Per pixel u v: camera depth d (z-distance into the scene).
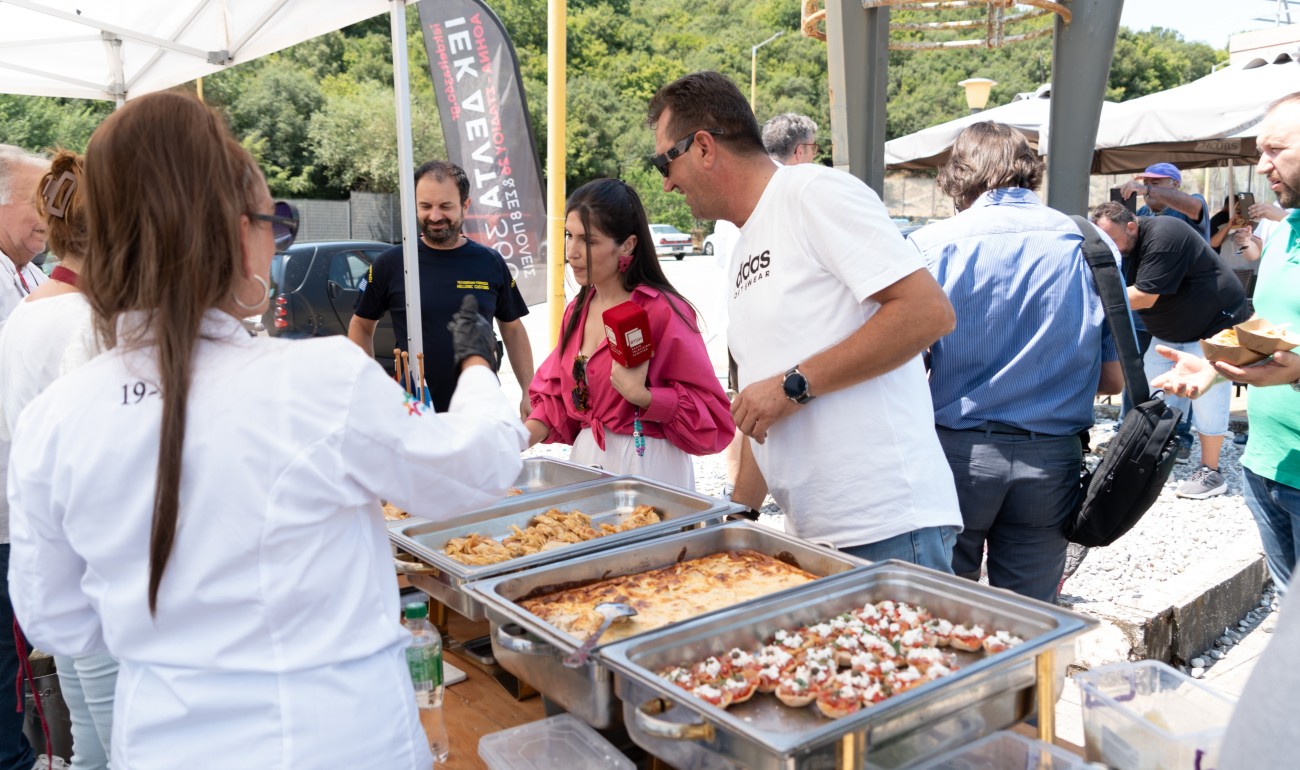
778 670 1.35
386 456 1.10
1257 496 2.81
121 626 1.08
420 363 2.36
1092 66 4.10
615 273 2.72
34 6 3.72
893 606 1.56
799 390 1.89
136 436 1.06
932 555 2.02
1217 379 2.43
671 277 24.08
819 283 1.97
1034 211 2.66
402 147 3.29
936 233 2.70
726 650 1.44
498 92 6.28
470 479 1.17
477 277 3.78
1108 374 2.78
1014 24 4.41
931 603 1.58
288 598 1.06
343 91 38.88
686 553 1.94
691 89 2.05
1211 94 6.51
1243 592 4.27
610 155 44.62
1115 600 3.99
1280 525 2.79
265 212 1.12
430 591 1.83
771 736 1.08
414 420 1.13
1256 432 2.75
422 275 3.72
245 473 1.04
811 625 1.53
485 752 1.44
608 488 2.39
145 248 1.02
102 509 1.07
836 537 2.03
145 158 1.02
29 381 2.12
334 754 1.08
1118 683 1.45
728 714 1.13
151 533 1.06
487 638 2.03
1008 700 1.30
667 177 2.14
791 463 2.08
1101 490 2.52
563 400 2.88
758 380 2.07
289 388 1.06
